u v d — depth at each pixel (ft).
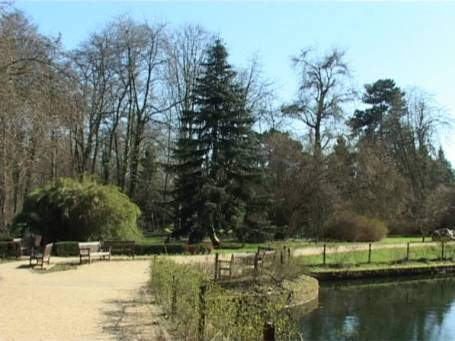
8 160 76.33
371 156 144.05
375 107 210.18
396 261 102.83
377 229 124.98
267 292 58.34
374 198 139.33
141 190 149.89
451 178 201.77
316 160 135.23
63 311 40.70
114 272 67.67
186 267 52.95
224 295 40.16
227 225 106.83
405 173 176.35
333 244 109.91
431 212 153.17
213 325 29.91
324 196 130.93
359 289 82.84
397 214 145.38
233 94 109.81
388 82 212.23
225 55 111.04
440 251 114.93
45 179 143.43
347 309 65.92
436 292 81.71
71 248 90.07
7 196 116.98
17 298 46.03
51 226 98.12
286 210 131.85
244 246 106.22
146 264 76.89
